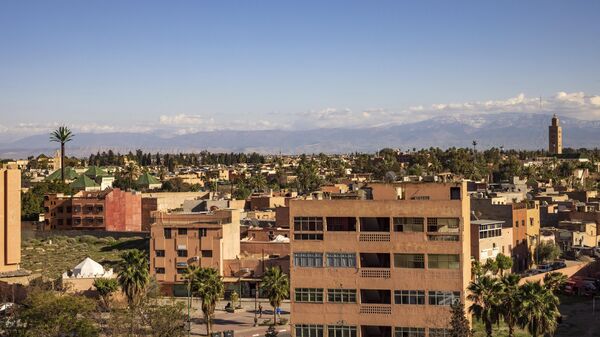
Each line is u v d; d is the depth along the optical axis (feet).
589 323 381.60
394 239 291.38
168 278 485.97
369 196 315.99
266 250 514.68
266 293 405.39
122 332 311.68
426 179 345.31
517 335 352.28
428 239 289.12
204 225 483.51
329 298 296.51
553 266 513.04
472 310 302.04
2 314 355.15
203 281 371.35
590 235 611.88
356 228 294.25
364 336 296.51
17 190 510.17
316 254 297.53
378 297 298.56
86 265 481.05
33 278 487.61
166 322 315.99
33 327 292.81
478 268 375.04
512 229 512.63
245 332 380.37
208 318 372.99
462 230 287.69
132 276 400.26
